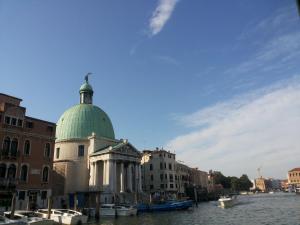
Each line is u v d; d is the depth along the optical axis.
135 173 70.44
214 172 169.50
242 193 192.25
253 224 38.16
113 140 74.81
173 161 96.25
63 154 70.00
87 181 68.25
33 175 46.47
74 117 75.00
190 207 64.00
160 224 39.00
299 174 182.00
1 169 42.56
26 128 46.84
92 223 39.78
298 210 53.53
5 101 46.66
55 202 57.53
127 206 51.50
